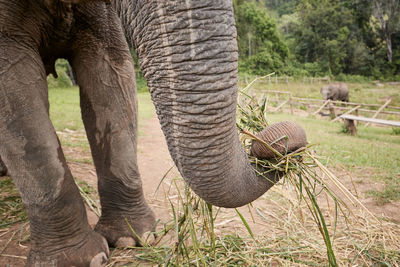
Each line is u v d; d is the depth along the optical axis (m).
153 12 1.32
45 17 2.37
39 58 2.38
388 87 38.50
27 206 2.33
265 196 3.90
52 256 2.35
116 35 2.71
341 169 5.07
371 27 54.88
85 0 2.04
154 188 4.32
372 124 14.61
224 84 1.32
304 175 2.09
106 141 2.77
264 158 1.95
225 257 2.56
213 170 1.48
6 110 2.18
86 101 2.77
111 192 2.83
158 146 6.87
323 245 2.75
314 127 10.32
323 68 49.84
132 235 2.77
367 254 2.61
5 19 2.20
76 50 2.68
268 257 2.60
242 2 48.94
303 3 54.66
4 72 2.18
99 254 2.44
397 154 6.23
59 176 2.30
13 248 2.87
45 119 2.29
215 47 1.28
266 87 28.03
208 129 1.39
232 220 3.29
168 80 1.36
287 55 48.31
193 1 1.26
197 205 2.40
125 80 2.76
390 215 3.45
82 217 2.46
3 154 2.24
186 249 2.36
